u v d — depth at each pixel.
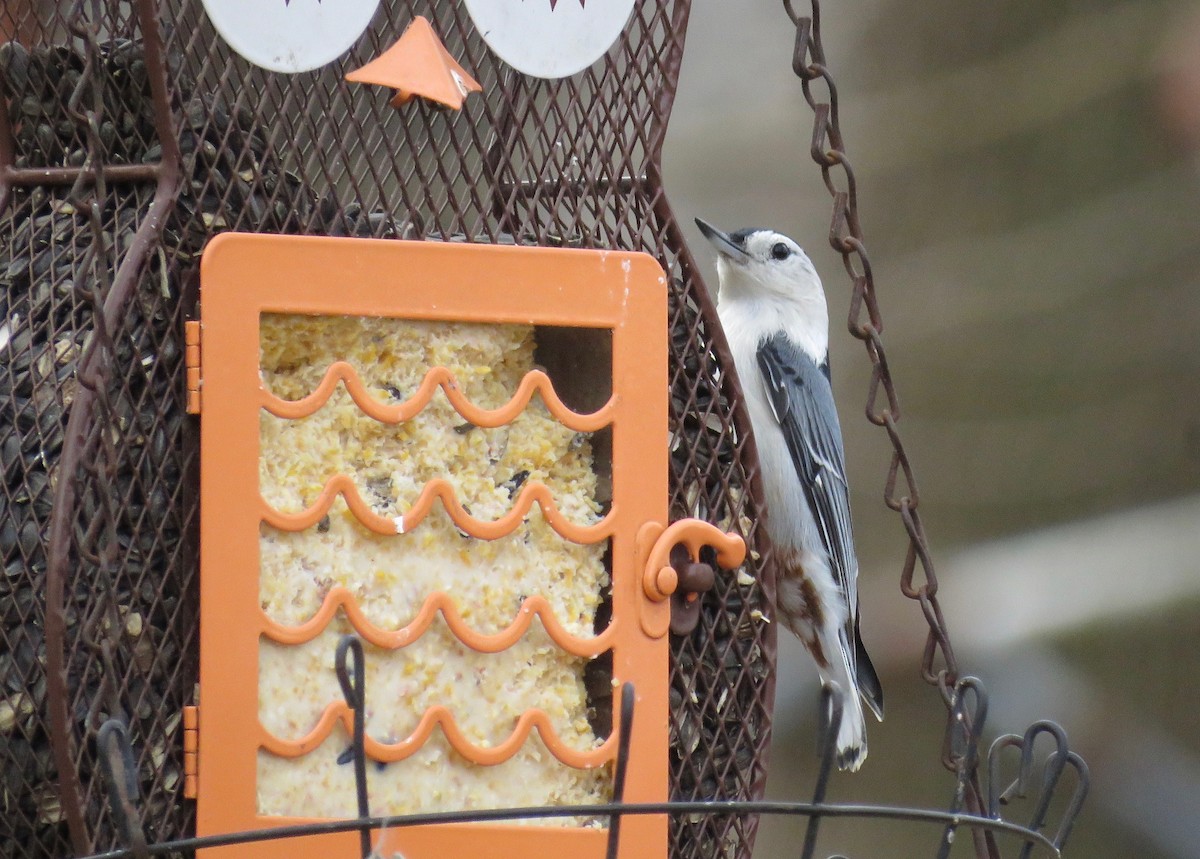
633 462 3.25
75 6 3.22
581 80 3.29
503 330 3.25
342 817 3.22
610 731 3.25
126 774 3.15
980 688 3.23
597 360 3.26
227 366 3.22
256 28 3.23
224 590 3.22
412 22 3.25
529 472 3.26
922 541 3.29
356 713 3.15
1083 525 4.34
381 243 3.24
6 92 3.27
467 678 3.24
